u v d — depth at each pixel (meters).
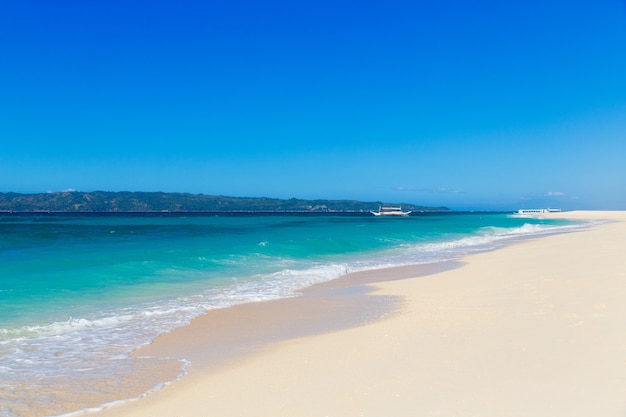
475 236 44.44
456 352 7.47
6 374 7.46
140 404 6.19
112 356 8.44
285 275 18.72
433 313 11.02
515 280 15.32
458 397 5.63
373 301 13.44
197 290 15.41
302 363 7.53
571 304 10.62
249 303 13.34
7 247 26.66
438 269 20.75
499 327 8.97
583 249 24.62
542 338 7.91
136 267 18.88
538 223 80.56
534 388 5.74
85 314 11.79
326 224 70.75
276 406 5.77
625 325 8.39
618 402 5.20
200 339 9.56
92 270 17.67
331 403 5.74
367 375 6.65
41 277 16.11
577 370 6.25
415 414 5.23
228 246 28.62
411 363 7.06
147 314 11.83
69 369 7.70
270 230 49.81
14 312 11.71
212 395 6.35
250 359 8.05
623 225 61.09
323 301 13.57
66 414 5.92
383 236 40.94
